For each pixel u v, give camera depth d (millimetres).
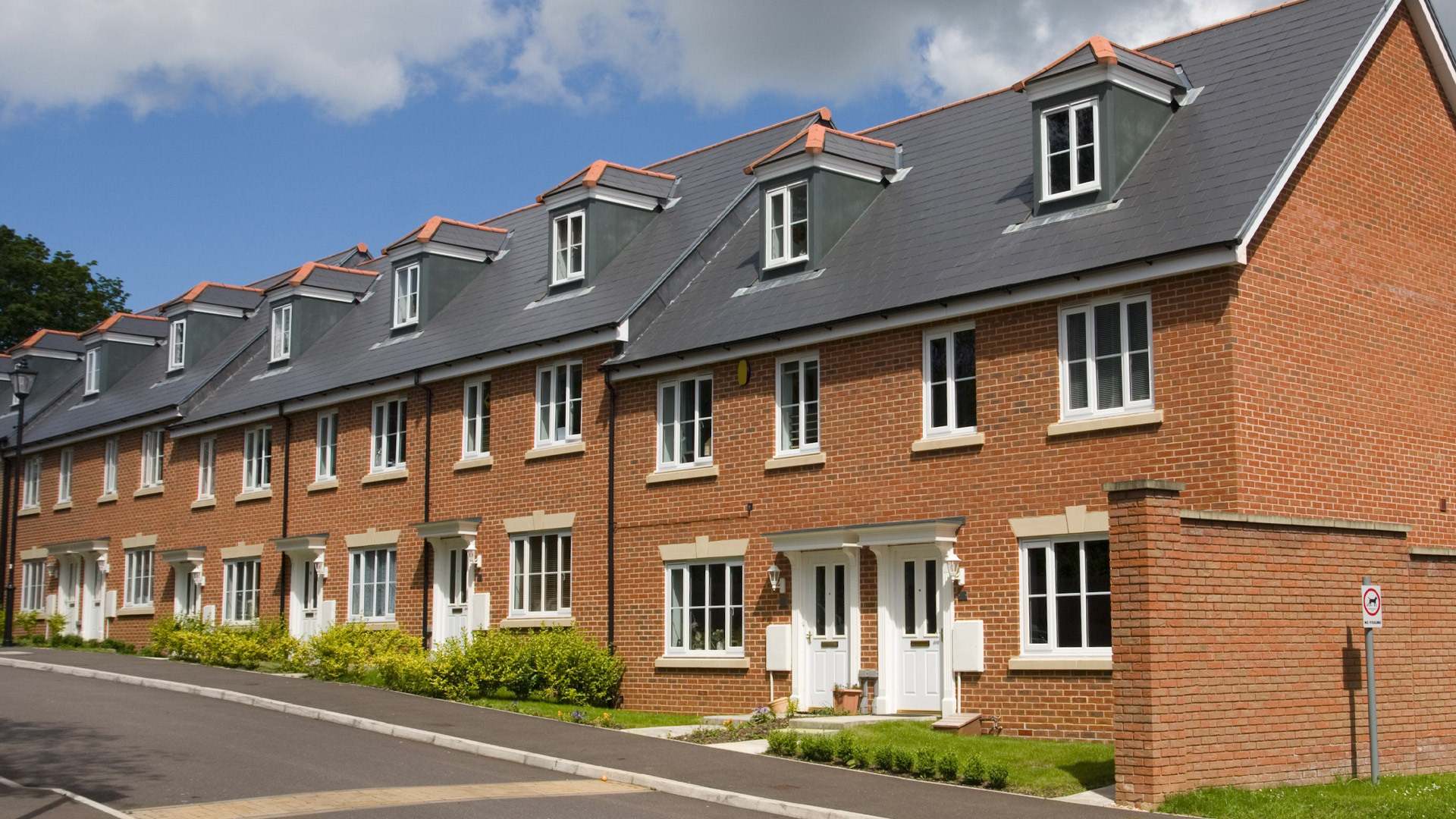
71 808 12445
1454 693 16062
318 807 12641
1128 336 17109
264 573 31281
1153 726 12922
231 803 12805
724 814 12875
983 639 17859
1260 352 16500
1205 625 13547
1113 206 18281
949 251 19812
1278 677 14094
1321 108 17578
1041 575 17547
